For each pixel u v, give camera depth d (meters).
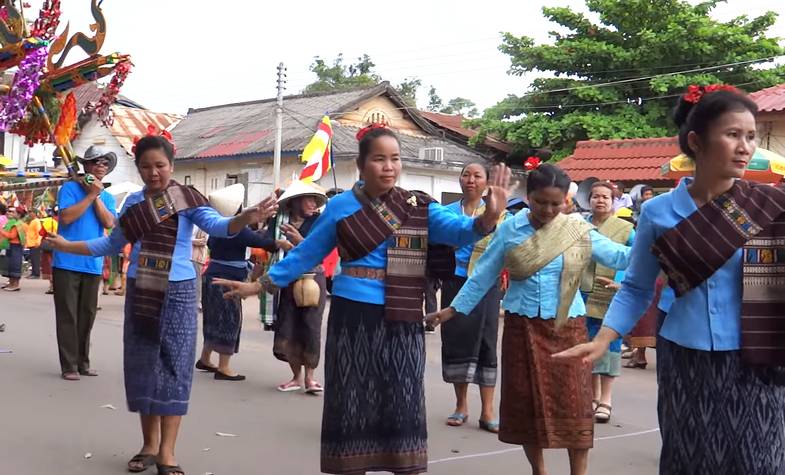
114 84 7.46
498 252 4.62
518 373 4.59
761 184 2.94
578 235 4.62
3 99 6.95
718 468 2.91
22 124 7.50
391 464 4.00
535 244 4.56
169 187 4.73
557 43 23.89
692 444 2.96
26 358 8.28
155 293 4.65
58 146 7.30
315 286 7.03
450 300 6.23
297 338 7.16
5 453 5.08
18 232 15.37
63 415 6.08
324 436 4.04
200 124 29.52
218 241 7.68
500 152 25.22
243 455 5.27
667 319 3.04
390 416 3.98
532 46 23.92
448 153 24.78
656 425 6.43
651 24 23.14
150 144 4.68
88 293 7.50
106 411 6.27
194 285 4.80
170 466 4.73
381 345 3.98
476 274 4.62
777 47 21.62
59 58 7.41
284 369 8.35
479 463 5.26
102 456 5.13
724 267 2.88
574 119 21.92
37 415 6.04
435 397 7.23
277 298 7.73
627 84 22.80
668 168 9.33
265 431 5.89
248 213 4.48
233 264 7.71
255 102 30.44
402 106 26.36
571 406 4.49
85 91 8.42
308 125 25.02
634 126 21.31
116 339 9.77
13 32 7.06
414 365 4.02
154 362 4.65
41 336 9.79
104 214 7.49
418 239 4.00
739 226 2.84
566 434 4.48
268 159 24.23
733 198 2.87
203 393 7.10
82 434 5.60
